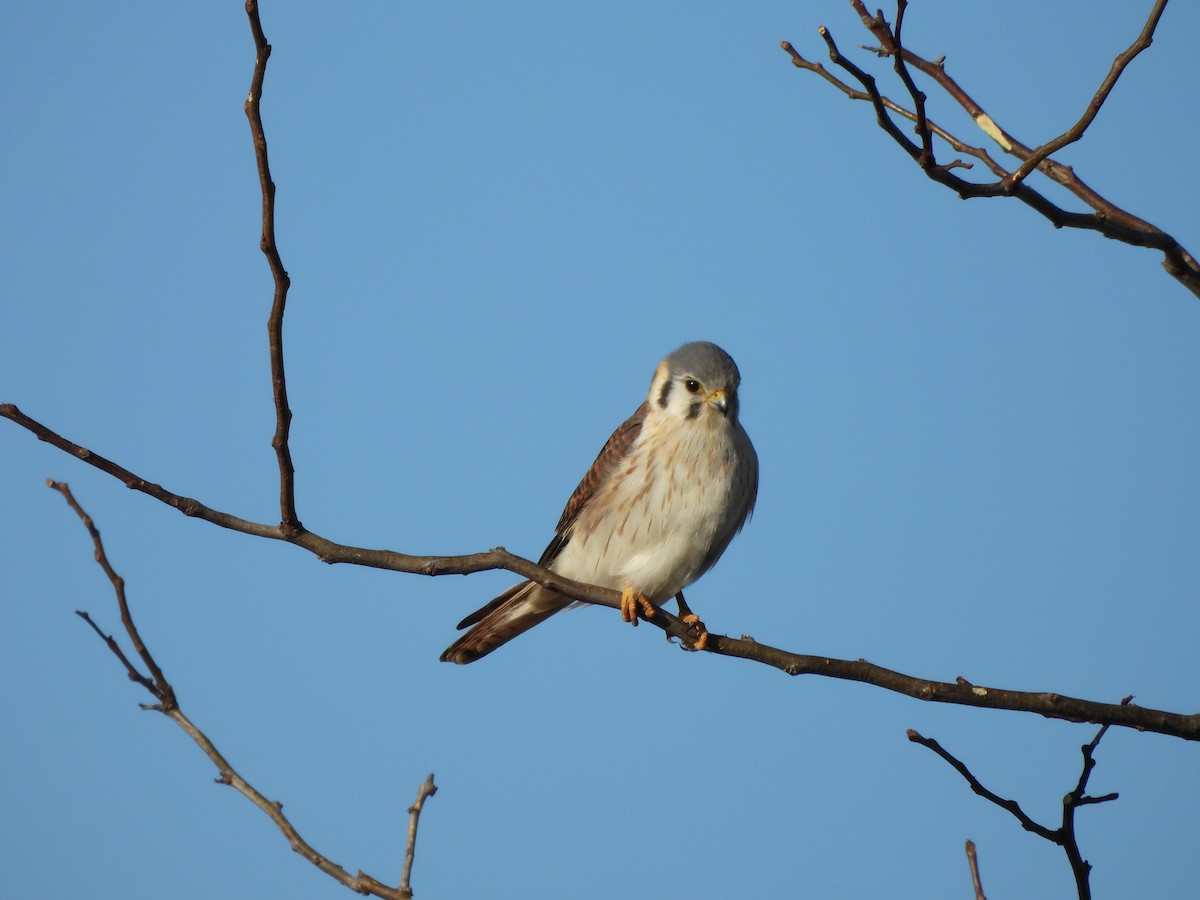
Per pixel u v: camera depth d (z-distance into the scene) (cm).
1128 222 832
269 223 765
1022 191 786
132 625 754
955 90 923
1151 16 734
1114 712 850
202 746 738
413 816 707
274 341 796
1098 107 751
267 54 736
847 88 952
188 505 844
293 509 869
